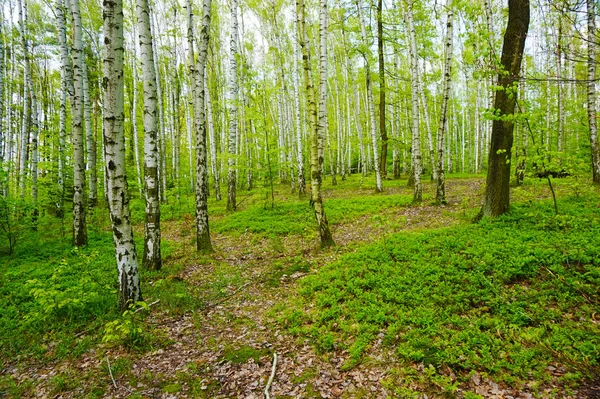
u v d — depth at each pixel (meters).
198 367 4.87
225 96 29.70
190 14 11.91
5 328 6.04
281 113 23.91
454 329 4.87
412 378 4.05
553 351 4.03
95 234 13.39
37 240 12.26
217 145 33.47
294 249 10.41
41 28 21.52
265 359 4.93
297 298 6.73
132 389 4.47
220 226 14.25
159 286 7.67
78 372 4.88
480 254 6.79
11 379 4.76
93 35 21.70
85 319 6.26
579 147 19.42
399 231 10.27
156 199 8.99
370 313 5.51
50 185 13.16
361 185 21.84
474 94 32.06
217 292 7.53
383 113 22.11
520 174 15.08
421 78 19.83
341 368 4.46
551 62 17.02
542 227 7.88
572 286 5.27
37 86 27.72
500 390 3.67
